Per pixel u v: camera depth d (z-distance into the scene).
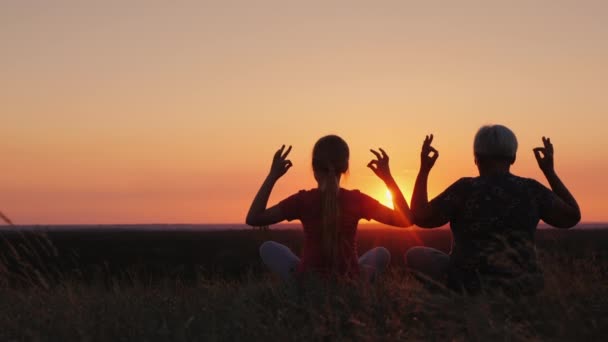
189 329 5.16
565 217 6.27
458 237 6.22
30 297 6.11
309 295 5.72
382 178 6.61
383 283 6.14
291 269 6.79
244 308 5.36
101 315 5.59
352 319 4.96
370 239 35.41
